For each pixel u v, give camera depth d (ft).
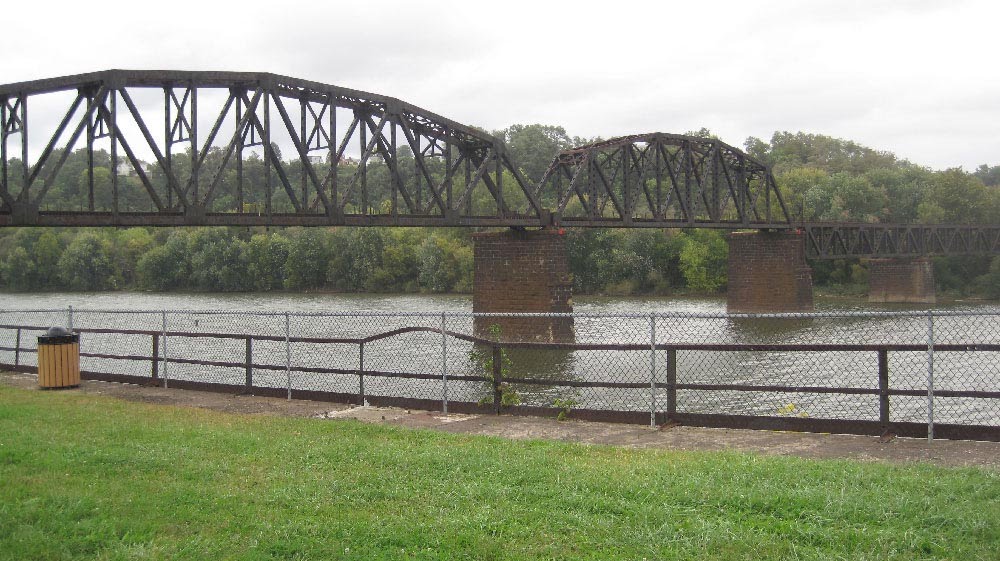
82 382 60.95
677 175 230.68
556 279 181.78
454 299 331.36
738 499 25.36
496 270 186.80
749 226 261.03
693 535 22.72
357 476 29.89
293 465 32.01
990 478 27.12
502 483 28.58
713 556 21.34
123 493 28.30
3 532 24.17
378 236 401.29
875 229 328.08
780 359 115.85
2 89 94.12
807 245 294.25
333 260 400.88
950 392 35.14
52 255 429.38
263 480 29.94
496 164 177.68
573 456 33.50
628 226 209.36
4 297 372.79
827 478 27.91
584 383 42.78
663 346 40.88
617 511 25.18
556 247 182.39
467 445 35.70
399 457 32.60
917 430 36.22
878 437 36.58
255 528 24.44
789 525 23.13
